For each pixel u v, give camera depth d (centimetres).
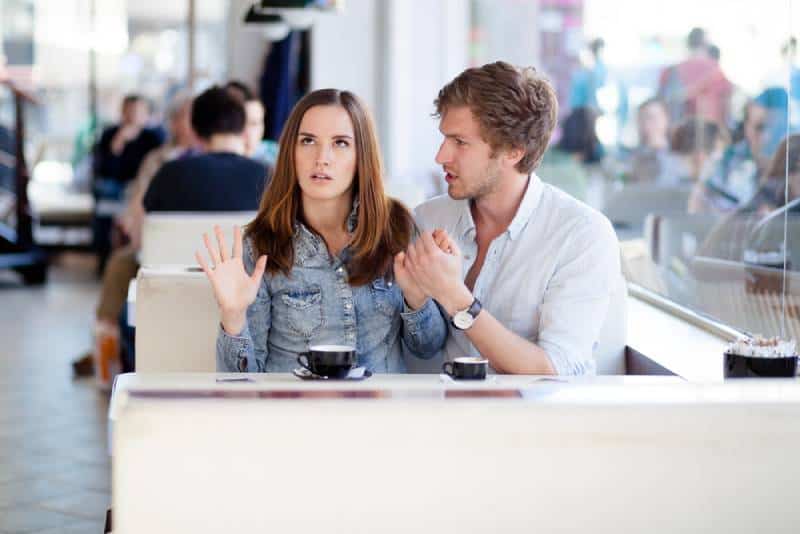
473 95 312
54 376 766
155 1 1379
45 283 1280
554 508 195
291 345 314
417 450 192
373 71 904
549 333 310
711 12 420
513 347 292
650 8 496
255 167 587
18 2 1421
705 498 197
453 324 292
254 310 310
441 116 322
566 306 313
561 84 658
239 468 189
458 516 193
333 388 206
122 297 709
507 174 320
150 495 187
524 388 209
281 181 315
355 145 313
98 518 462
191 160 580
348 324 313
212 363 349
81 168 1462
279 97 877
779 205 342
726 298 374
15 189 1283
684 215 428
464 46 884
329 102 312
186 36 1336
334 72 902
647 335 371
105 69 1423
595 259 316
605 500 196
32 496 491
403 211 326
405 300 311
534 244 321
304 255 313
